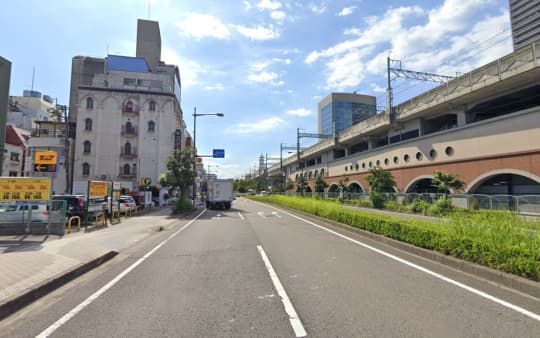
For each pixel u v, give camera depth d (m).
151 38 48.62
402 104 29.03
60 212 10.88
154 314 3.79
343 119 72.00
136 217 18.81
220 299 4.27
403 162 29.20
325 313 3.75
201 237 10.25
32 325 3.54
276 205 32.50
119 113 39.12
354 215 11.48
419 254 7.04
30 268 5.68
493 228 5.94
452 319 3.55
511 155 18.80
